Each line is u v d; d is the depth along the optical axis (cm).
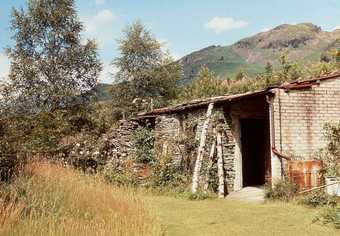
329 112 1527
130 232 803
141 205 1055
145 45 4547
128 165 1783
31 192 954
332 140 1473
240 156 1642
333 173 1338
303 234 900
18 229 735
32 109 2959
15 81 3262
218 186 1592
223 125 1656
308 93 1511
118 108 4181
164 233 907
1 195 904
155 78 4428
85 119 2956
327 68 3095
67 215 885
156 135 2003
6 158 1127
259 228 966
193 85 4250
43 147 1791
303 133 1488
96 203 995
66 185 1102
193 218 1089
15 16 3403
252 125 1822
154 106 4047
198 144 1719
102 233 762
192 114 1817
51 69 3384
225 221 1050
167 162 1727
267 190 1412
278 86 1471
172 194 1551
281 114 1473
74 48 3469
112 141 1962
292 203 1266
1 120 1303
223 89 3875
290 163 1398
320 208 1145
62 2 3494
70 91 3259
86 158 1877
